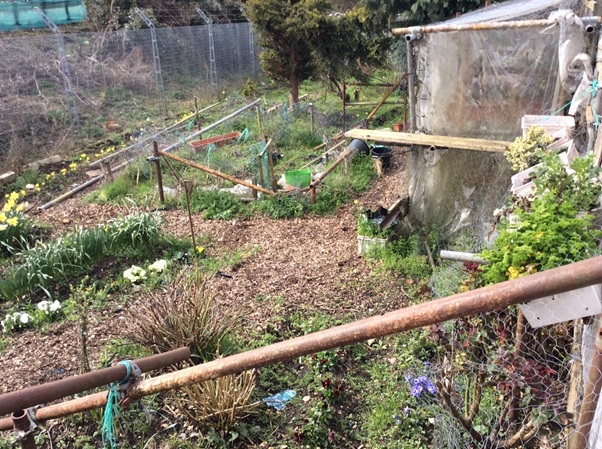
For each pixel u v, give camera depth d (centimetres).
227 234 640
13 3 1419
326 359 388
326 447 323
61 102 1088
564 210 241
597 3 539
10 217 614
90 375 169
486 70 529
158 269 531
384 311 459
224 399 328
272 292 497
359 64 1235
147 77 1316
